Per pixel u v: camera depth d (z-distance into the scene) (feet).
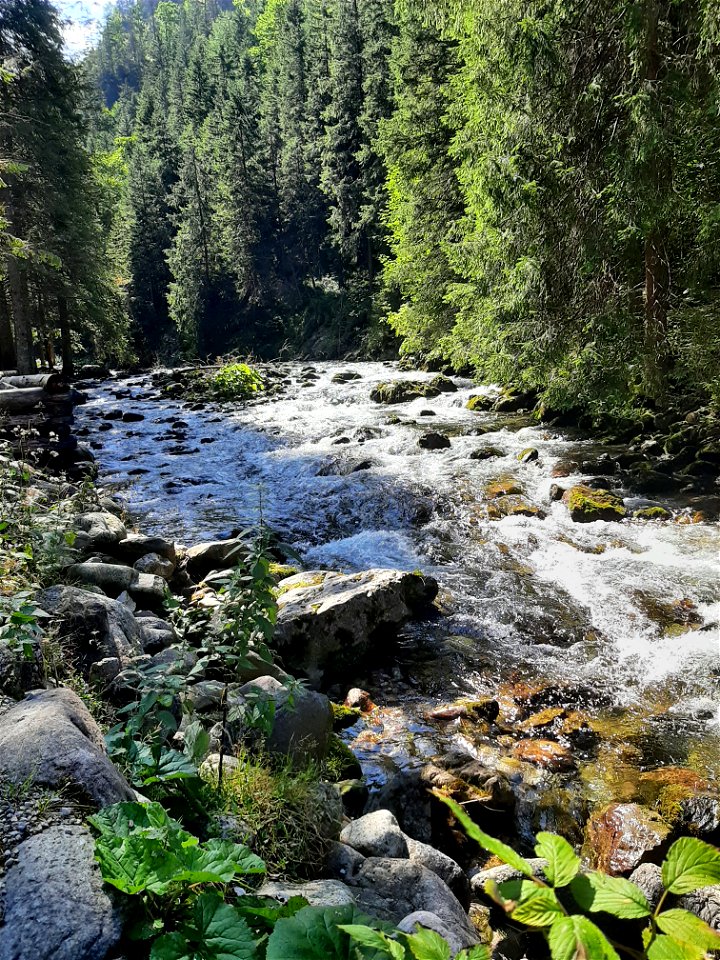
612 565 26.89
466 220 55.31
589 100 39.42
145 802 7.95
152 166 208.74
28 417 47.98
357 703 19.35
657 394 42.06
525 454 39.99
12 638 10.93
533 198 40.09
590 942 2.38
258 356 162.20
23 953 6.03
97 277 95.14
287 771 11.80
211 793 10.36
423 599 23.85
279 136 193.36
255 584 11.48
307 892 9.32
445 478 37.27
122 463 47.42
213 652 11.63
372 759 16.72
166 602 12.40
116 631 14.32
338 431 53.16
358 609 21.30
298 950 4.73
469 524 31.71
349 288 152.56
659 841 13.25
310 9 205.87
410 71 87.35
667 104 36.55
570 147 41.24
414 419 54.95
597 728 17.98
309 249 176.86
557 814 14.96
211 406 71.00
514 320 46.01
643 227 36.68
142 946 6.44
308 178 168.04
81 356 143.64
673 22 39.45
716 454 36.81
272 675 16.08
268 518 34.78
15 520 17.92
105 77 520.42
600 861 13.53
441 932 9.09
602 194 38.58
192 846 7.17
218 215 179.01
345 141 149.89
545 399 43.93
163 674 10.98
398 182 86.79
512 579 26.55
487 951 3.35
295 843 10.51
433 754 16.88
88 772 7.76
